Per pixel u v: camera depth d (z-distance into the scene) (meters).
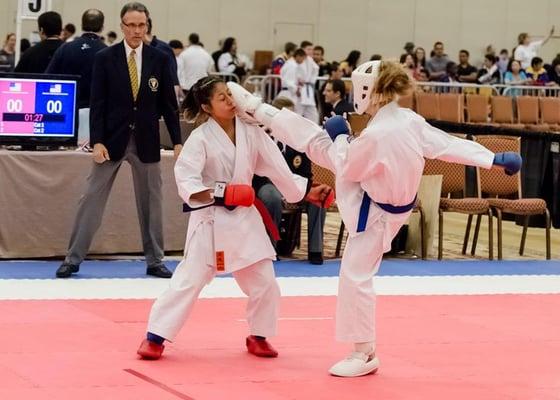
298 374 6.85
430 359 7.46
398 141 6.62
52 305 8.73
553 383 6.91
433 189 12.33
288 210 11.60
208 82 7.08
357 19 30.22
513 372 7.18
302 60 21.95
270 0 29.58
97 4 27.55
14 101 10.77
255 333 7.27
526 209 12.43
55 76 10.88
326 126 6.93
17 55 13.98
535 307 9.64
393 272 11.28
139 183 10.07
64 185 10.95
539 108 22.58
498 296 10.10
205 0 29.00
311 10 29.92
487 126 15.02
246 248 7.04
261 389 6.44
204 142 7.11
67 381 6.44
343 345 7.72
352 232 6.77
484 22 30.84
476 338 8.23
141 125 9.81
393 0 30.38
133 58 9.77
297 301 9.41
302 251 12.35
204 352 7.34
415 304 9.52
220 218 7.03
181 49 22.39
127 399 6.10
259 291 7.19
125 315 8.47
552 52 31.27
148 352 7.04
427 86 24.02
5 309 8.49
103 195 10.02
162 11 28.64
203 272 7.11
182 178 7.05
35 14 13.92
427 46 30.70
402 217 6.82
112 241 11.24
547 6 31.16
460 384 6.79
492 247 12.49
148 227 10.17
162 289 9.62
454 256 12.69
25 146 10.91
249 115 7.10
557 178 14.09
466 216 16.59
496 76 27.38
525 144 14.28
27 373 6.59
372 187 6.71
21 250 10.86
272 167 7.21
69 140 11.00
